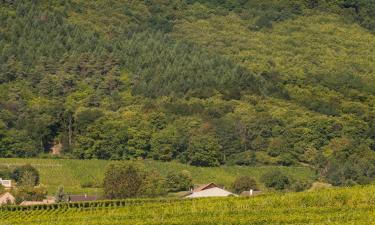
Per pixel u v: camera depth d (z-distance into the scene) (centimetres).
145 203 16550
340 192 13875
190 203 15038
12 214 16450
